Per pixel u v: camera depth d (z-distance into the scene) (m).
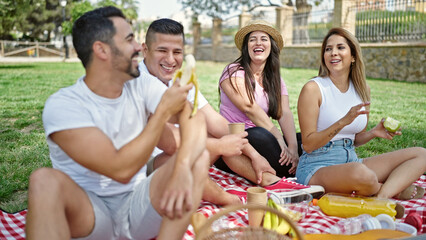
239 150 3.01
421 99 8.88
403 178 2.91
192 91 3.29
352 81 3.32
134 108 2.20
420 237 1.99
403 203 2.92
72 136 1.92
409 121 6.73
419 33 11.96
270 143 3.52
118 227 2.17
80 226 1.92
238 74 3.73
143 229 2.12
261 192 2.52
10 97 9.23
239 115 3.87
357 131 3.27
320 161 3.18
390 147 5.16
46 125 1.96
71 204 1.84
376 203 2.64
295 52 17.02
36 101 8.73
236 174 3.65
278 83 3.85
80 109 1.99
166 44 3.21
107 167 1.93
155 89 2.30
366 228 2.35
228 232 1.96
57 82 12.59
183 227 1.90
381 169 3.08
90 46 1.98
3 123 6.46
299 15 17.06
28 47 31.20
